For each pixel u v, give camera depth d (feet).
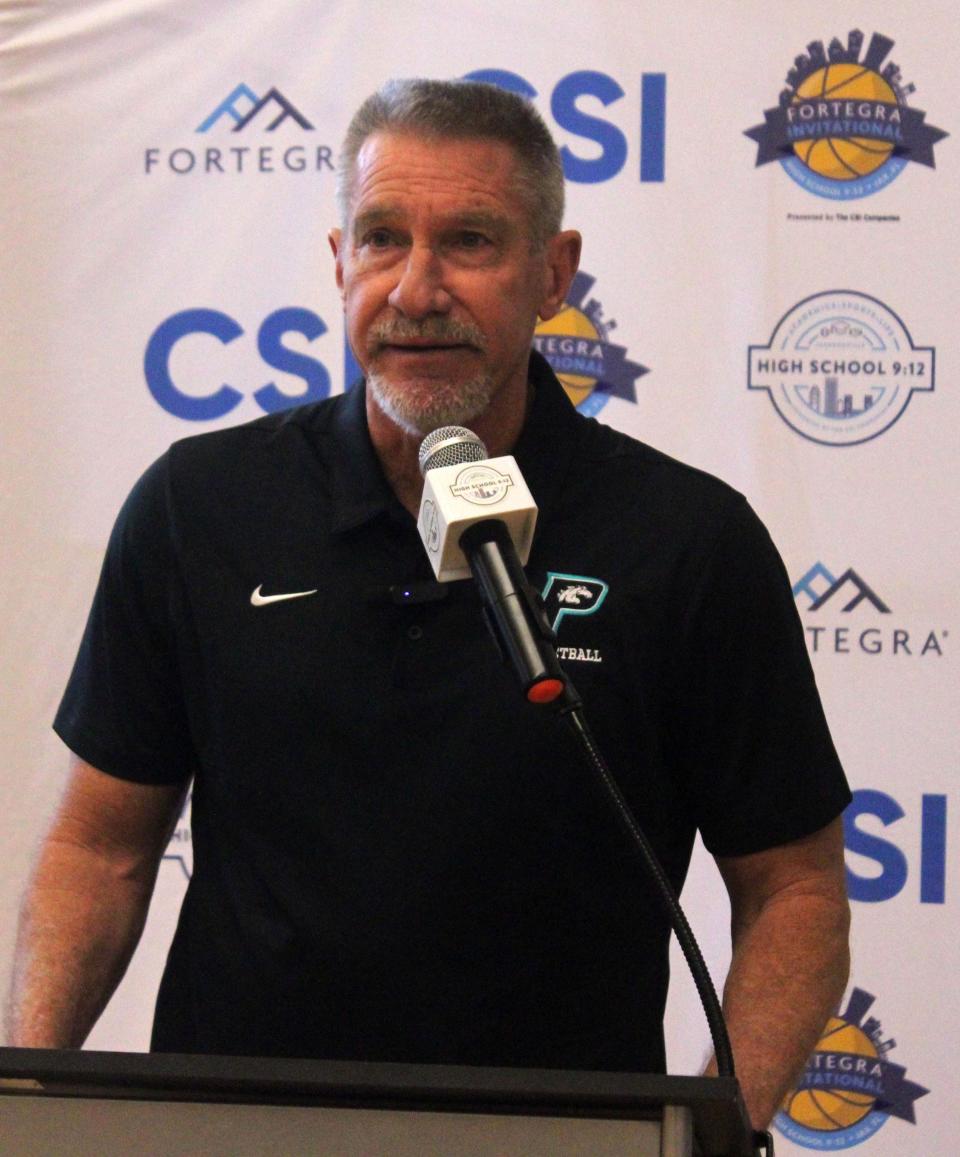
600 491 8.29
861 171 13.10
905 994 12.71
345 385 13.30
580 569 8.02
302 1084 4.66
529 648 5.76
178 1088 4.79
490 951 7.61
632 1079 4.63
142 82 13.38
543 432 8.36
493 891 7.62
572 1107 4.72
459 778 7.67
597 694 7.80
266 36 13.37
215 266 13.34
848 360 13.05
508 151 7.88
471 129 7.83
